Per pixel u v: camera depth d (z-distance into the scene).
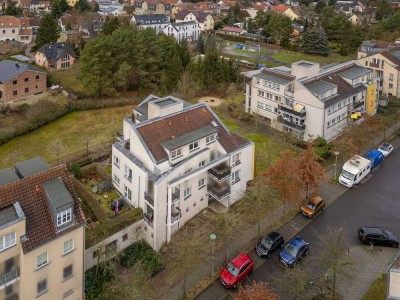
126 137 55.28
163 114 48.94
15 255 32.03
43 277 33.66
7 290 32.31
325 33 134.50
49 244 33.22
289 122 70.12
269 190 48.22
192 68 91.44
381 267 42.88
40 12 182.62
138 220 43.88
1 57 109.50
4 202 32.66
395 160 64.38
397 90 86.00
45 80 91.44
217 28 171.88
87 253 40.03
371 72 77.69
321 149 63.78
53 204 33.12
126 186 47.59
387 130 73.75
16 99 87.00
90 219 44.03
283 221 49.41
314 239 46.59
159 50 95.62
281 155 50.97
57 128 74.38
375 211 51.78
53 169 35.91
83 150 65.81
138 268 38.09
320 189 56.06
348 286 40.28
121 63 88.94
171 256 43.75
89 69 86.56
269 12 172.12
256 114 75.56
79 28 144.88
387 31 139.88
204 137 47.66
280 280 39.34
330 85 68.88
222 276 40.12
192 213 48.62
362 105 74.69
